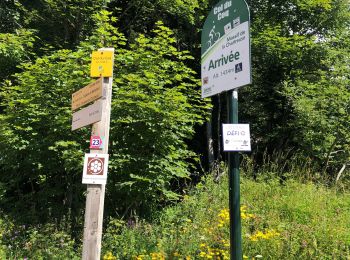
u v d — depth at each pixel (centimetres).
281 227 635
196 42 1348
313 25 1344
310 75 1262
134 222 686
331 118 1095
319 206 765
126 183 661
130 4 1311
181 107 735
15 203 791
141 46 765
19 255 577
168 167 706
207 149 1329
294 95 1159
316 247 558
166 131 725
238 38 392
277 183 872
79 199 798
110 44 761
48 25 1287
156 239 583
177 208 752
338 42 1291
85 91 434
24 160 779
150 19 1381
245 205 734
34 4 1276
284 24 1342
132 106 695
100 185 398
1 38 1003
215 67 424
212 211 705
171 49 764
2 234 644
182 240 563
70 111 705
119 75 745
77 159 676
